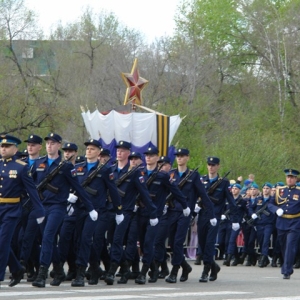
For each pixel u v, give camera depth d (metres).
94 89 62.44
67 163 19.95
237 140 53.75
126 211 21.50
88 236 20.31
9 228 18.09
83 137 54.25
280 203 25.11
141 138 34.47
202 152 55.16
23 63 66.44
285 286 22.03
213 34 75.06
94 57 68.94
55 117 47.72
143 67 64.06
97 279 21.09
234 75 74.06
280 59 70.94
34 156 20.77
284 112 68.69
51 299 16.55
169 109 57.47
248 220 33.03
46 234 19.64
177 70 63.34
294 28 72.31
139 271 23.17
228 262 33.12
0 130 45.03
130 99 37.81
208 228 23.12
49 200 19.92
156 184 22.05
